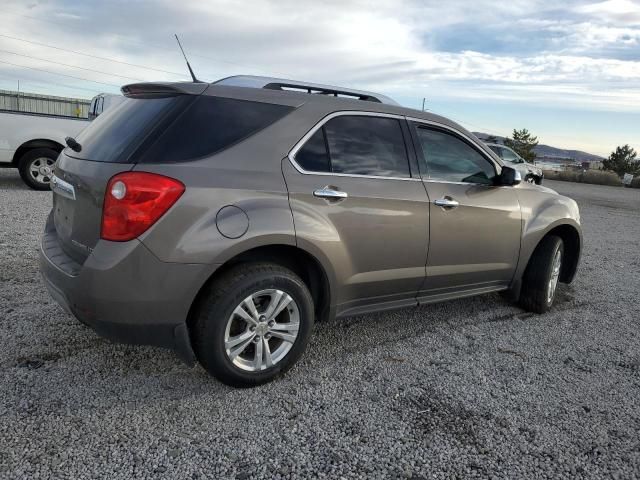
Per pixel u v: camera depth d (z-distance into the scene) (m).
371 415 2.86
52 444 2.44
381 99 3.87
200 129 2.84
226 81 3.24
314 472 2.37
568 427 2.85
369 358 3.59
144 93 3.14
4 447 2.39
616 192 26.91
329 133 3.28
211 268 2.73
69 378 3.04
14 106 23.53
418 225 3.61
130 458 2.38
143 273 2.60
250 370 3.00
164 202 2.61
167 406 2.82
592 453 2.63
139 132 2.79
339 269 3.25
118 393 2.91
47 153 9.59
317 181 3.14
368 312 3.57
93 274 2.58
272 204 2.92
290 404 2.93
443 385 3.26
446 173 3.89
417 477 2.38
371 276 3.46
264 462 2.41
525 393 3.22
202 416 2.75
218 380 2.97
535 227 4.44
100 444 2.46
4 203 8.14
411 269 3.66
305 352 3.62
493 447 2.63
